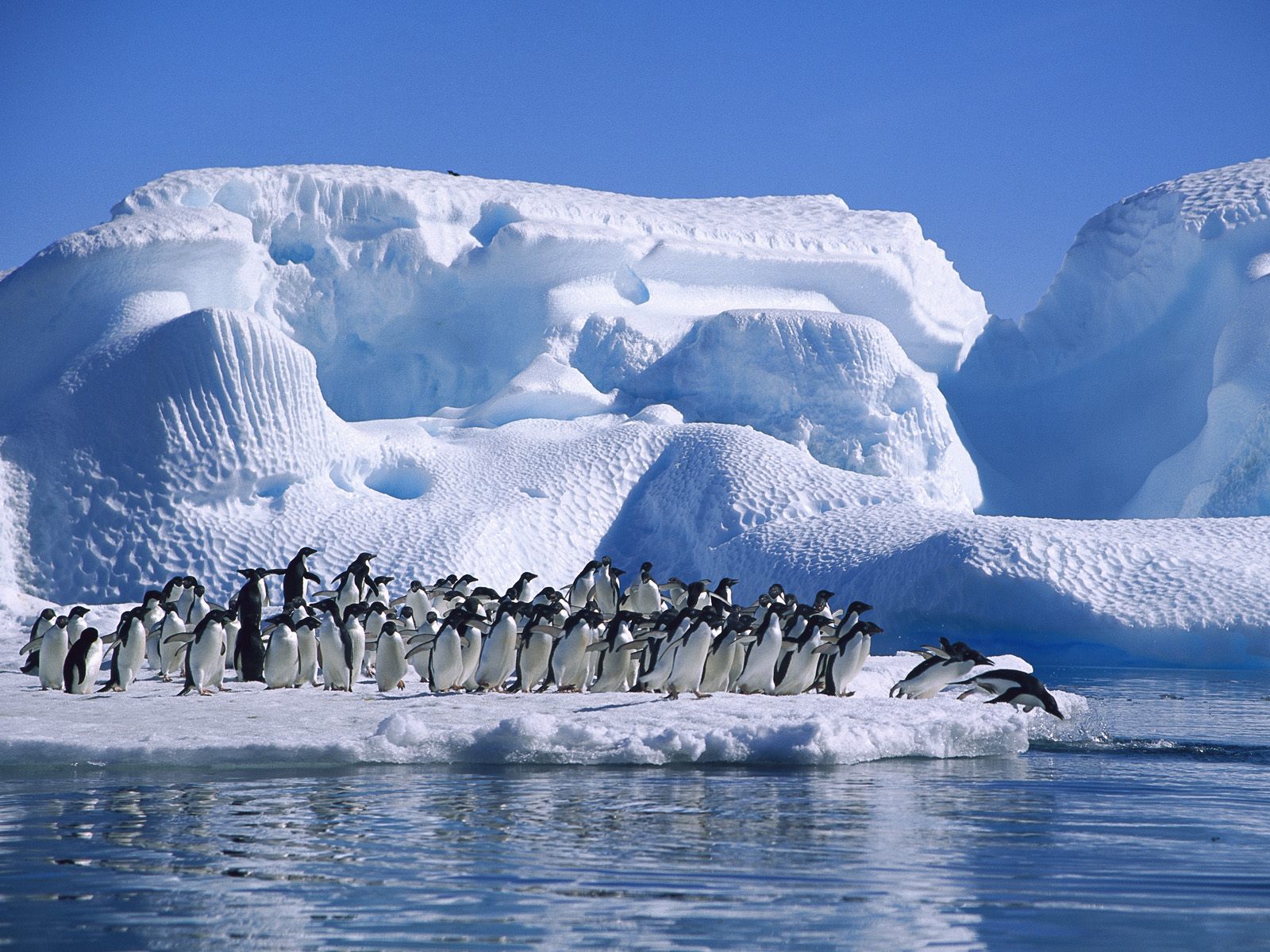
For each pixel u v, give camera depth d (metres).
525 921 21.66
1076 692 78.75
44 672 56.16
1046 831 30.03
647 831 29.22
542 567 136.38
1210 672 101.62
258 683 58.53
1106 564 113.88
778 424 171.25
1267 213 179.25
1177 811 33.28
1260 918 22.33
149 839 28.11
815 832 29.41
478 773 38.12
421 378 183.38
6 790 34.53
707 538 138.75
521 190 193.50
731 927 21.45
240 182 169.62
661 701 48.94
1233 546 117.50
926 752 43.53
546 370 169.25
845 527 131.25
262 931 21.05
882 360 171.00
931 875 25.28
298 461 134.75
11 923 21.44
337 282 173.12
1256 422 157.12
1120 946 20.58
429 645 54.22
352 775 37.44
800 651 52.97
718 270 191.25
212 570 126.38
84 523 128.62
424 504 139.38
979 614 113.44
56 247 150.88
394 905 22.61
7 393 150.75
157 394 131.38
